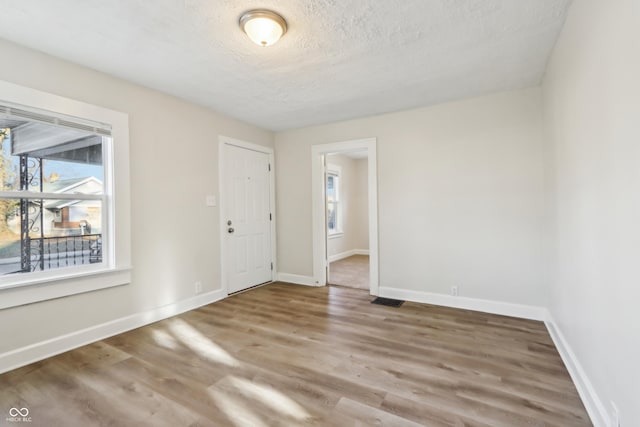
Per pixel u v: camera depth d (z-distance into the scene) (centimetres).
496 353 228
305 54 233
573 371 190
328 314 317
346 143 402
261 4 175
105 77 262
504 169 309
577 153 177
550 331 262
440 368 207
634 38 107
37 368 210
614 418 130
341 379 195
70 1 170
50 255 234
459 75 271
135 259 283
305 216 440
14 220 218
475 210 324
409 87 297
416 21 193
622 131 118
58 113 233
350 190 725
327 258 449
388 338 256
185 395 179
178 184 322
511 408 164
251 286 420
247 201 413
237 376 200
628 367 117
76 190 247
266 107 351
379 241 380
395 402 171
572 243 193
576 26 172
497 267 314
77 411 165
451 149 335
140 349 239
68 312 239
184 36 208
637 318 109
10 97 209
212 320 301
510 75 272
